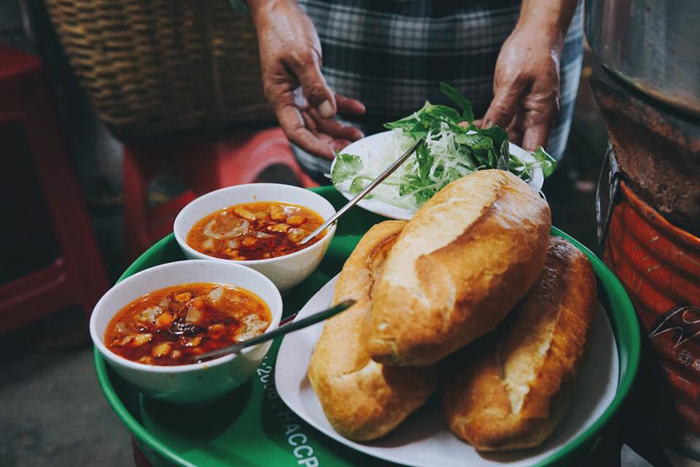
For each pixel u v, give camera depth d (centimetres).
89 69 187
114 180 286
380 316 71
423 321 69
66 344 229
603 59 86
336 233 118
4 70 179
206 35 188
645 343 95
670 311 89
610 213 102
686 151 74
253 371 82
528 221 81
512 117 136
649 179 85
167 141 212
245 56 197
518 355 74
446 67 168
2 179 238
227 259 98
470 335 71
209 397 79
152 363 78
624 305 92
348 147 130
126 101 192
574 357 76
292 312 101
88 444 196
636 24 76
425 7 163
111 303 85
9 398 209
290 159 232
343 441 74
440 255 72
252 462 76
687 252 83
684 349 89
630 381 79
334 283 96
